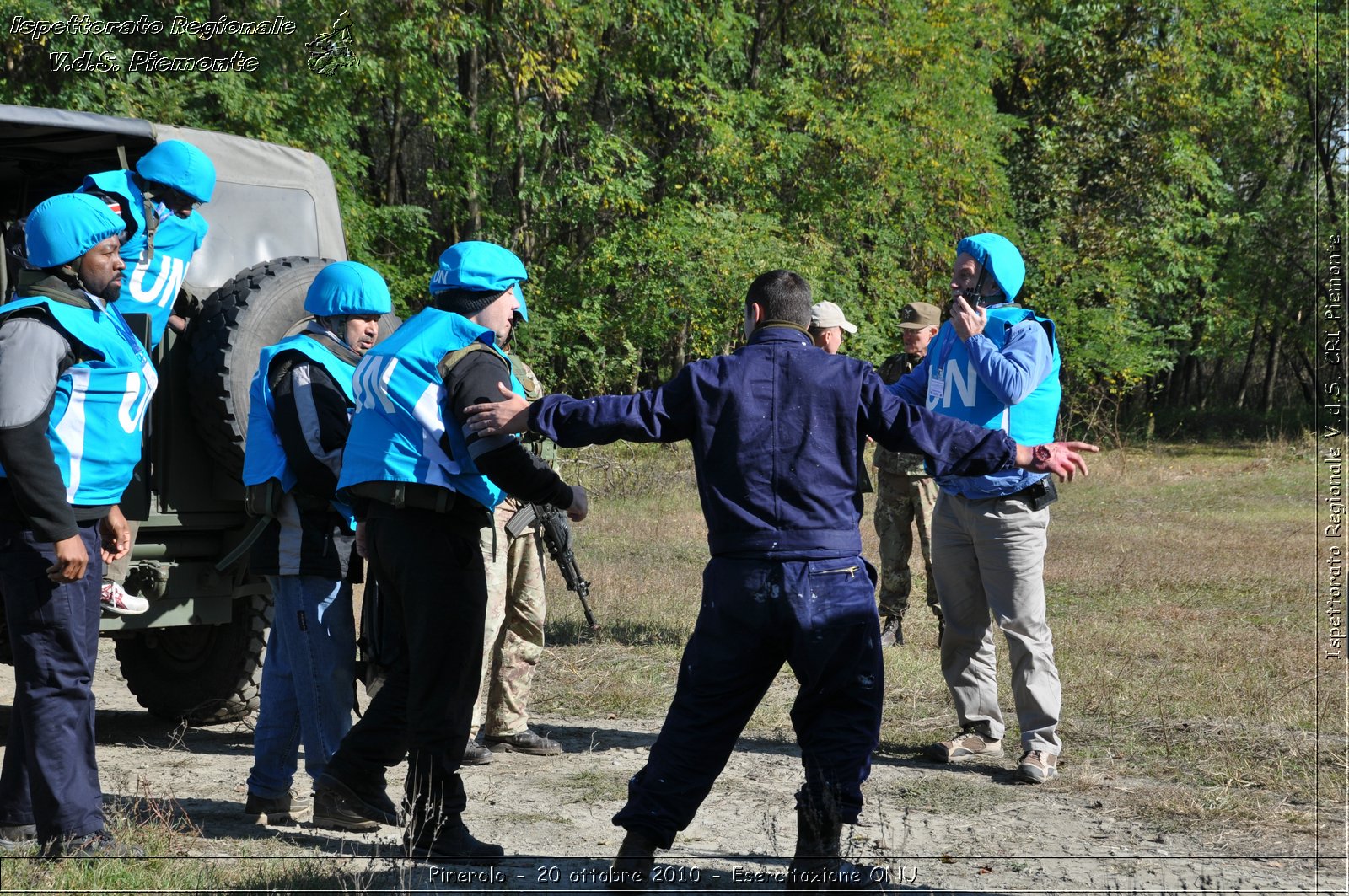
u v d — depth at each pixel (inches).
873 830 256.2
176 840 240.1
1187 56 1592.0
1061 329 1539.1
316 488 247.6
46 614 225.8
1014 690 300.2
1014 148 1647.4
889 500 454.9
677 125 1391.5
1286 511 924.0
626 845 211.0
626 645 465.1
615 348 1299.2
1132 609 529.3
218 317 319.0
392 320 348.2
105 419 232.5
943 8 1397.6
